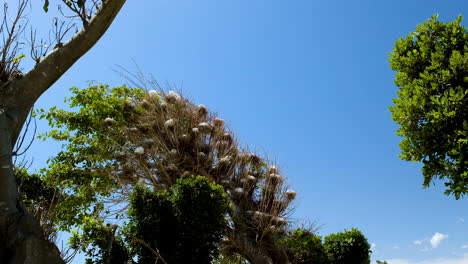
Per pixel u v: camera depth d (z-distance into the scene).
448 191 6.70
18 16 3.33
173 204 6.06
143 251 5.81
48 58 3.31
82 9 3.36
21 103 3.20
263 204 8.12
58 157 8.97
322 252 8.65
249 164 8.75
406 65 8.10
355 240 9.50
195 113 9.08
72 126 8.95
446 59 7.41
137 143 8.49
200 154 8.36
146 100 9.09
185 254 5.87
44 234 3.10
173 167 8.18
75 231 5.68
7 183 2.88
